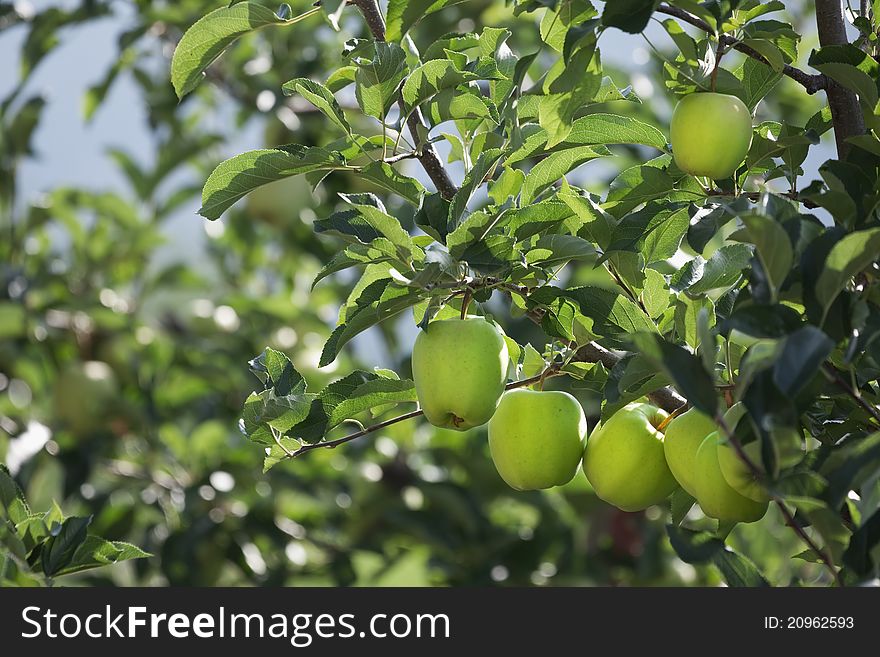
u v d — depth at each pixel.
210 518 11.60
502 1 11.76
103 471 12.25
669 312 5.10
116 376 12.63
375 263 5.09
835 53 4.76
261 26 5.15
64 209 12.86
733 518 4.41
